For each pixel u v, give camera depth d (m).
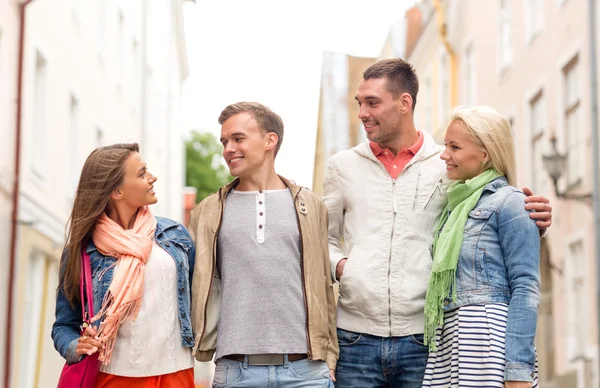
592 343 12.49
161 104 24.72
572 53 13.33
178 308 4.45
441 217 4.64
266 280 4.48
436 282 4.37
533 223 4.29
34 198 12.52
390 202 4.80
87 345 4.21
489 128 4.41
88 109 15.59
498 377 4.17
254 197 4.64
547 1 14.36
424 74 21.52
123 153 4.47
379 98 4.82
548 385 14.32
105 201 4.42
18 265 11.76
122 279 4.32
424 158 4.86
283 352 4.44
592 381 12.47
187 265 4.54
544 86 14.50
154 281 4.41
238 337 4.44
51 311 13.62
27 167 12.21
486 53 17.50
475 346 4.23
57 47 13.63
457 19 18.83
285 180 4.75
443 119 19.94
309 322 4.50
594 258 12.53
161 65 24.72
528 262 4.24
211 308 4.60
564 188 13.63
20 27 11.59
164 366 4.38
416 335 4.67
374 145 4.93
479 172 4.47
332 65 12.38
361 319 4.73
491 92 17.28
